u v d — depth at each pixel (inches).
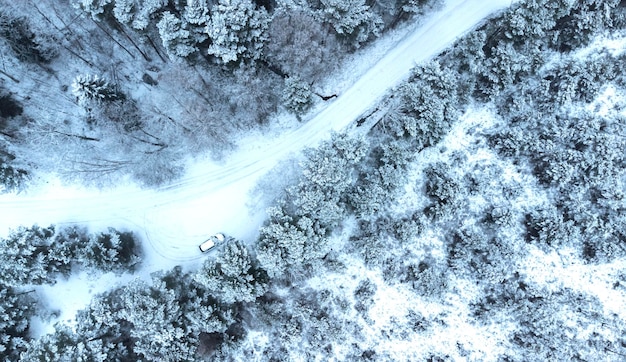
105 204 1878.7
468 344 1840.6
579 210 1852.9
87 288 1843.0
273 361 1813.5
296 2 1727.4
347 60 1936.5
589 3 1851.6
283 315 1817.2
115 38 1887.3
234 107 1840.6
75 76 1923.0
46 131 1843.0
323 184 1611.7
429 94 1744.6
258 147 1900.8
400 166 1766.7
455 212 1865.2
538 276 1866.4
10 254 1617.9
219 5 1581.0
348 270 1845.5
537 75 1936.5
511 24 1777.8
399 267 1855.3
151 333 1573.6
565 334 1830.7
